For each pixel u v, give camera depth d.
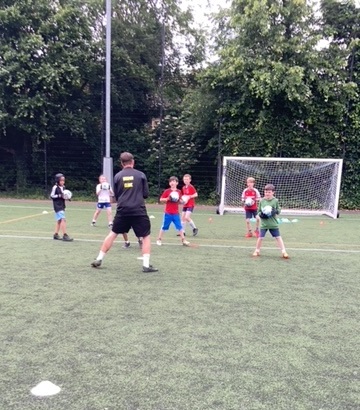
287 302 4.50
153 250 7.43
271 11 15.95
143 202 5.79
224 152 17.73
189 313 4.06
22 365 2.92
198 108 18.08
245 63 16.06
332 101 16.77
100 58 18.44
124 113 19.95
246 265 6.34
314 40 15.95
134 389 2.61
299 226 11.60
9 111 17.19
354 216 15.03
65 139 19.39
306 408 2.43
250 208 9.33
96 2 18.17
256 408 2.42
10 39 16.66
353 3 16.70
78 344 3.28
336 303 4.51
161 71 19.31
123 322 3.78
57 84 16.58
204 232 10.00
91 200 18.59
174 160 18.84
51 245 7.62
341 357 3.15
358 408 2.46
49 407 2.39
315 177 16.48
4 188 20.00
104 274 5.56
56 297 4.50
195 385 2.67
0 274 5.44
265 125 17.09
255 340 3.44
